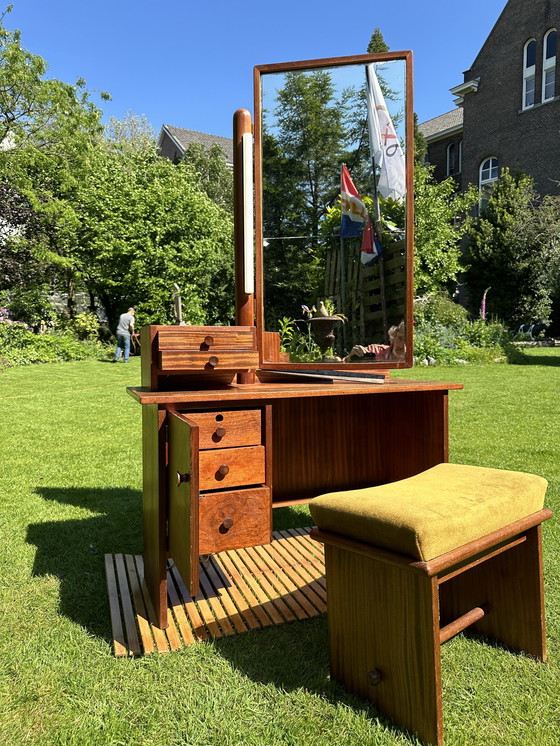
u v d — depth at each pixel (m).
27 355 11.92
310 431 3.05
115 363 12.06
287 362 2.72
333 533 1.57
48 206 13.88
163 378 2.07
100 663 1.71
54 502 3.28
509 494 1.60
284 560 2.55
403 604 1.40
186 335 1.99
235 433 1.88
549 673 1.64
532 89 21.84
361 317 2.68
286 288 2.70
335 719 1.45
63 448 4.59
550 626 1.88
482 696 1.54
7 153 14.11
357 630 1.53
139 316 14.86
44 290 15.27
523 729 1.41
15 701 1.52
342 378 2.48
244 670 1.67
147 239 14.80
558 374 9.64
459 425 5.39
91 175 15.80
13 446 4.64
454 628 1.58
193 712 1.48
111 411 6.25
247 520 1.85
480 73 23.38
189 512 1.65
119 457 4.33
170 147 34.25
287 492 3.00
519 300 19.44
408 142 2.59
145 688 1.58
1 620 1.96
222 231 17.03
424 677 1.36
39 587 2.21
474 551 1.43
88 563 2.45
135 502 3.29
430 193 16.12
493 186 20.91
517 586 1.75
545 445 4.51
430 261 16.16
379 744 1.36
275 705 1.51
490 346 13.36
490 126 23.23
